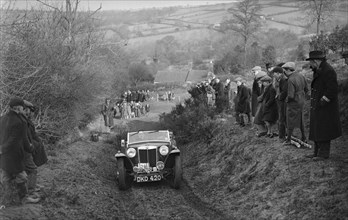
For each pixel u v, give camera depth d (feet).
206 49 408.87
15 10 37.42
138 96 131.13
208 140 46.93
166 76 254.27
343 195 21.01
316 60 25.22
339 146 28.50
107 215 26.09
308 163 26.08
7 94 33.14
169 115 66.08
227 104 55.21
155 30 604.90
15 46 36.73
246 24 176.55
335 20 161.27
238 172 33.06
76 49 53.16
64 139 45.50
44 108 41.11
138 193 32.78
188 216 26.68
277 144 32.35
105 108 66.80
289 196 24.03
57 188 28.40
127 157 34.50
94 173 36.70
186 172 40.06
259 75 38.83
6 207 23.16
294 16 375.66
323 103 24.54
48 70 39.40
